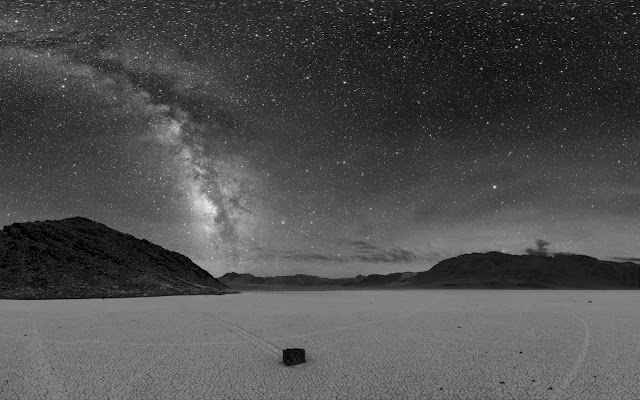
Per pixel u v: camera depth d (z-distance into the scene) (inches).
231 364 487.2
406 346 598.9
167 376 434.9
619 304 1615.4
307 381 414.3
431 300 2016.5
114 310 1240.2
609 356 525.0
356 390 385.1
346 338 673.6
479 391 381.7
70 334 722.8
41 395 376.8
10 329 788.6
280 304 1572.3
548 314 1107.9
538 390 384.5
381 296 2691.9
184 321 924.0
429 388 390.6
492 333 725.9
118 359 516.1
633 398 363.6
